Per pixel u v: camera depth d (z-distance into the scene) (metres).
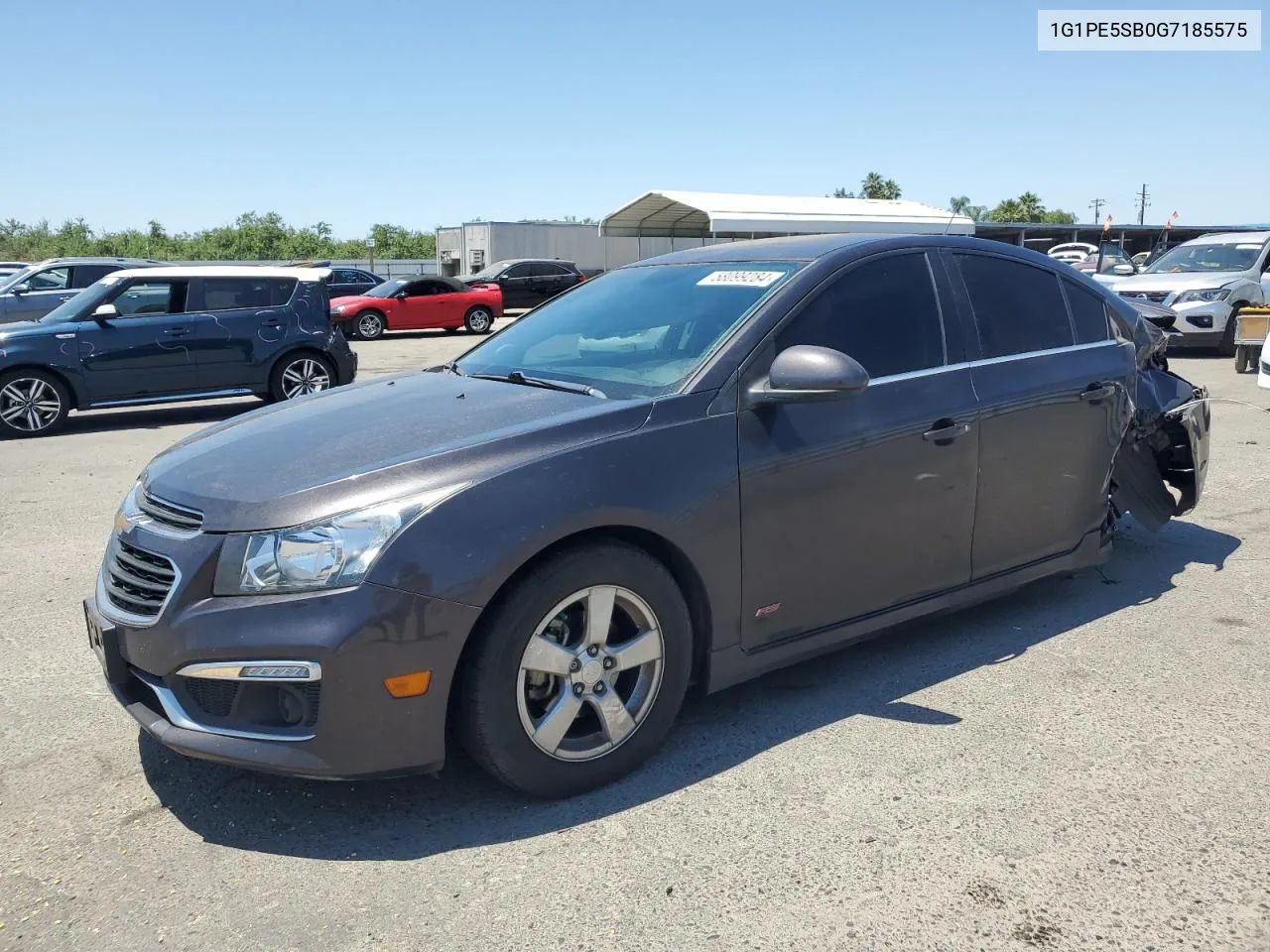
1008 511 4.02
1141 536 5.68
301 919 2.46
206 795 3.05
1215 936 2.34
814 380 3.12
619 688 3.08
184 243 65.75
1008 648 4.09
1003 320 4.12
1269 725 3.38
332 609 2.59
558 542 2.86
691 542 3.07
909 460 3.61
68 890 2.60
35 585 5.19
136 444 9.62
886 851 2.69
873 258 3.79
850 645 3.75
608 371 3.52
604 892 2.54
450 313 25.02
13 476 8.12
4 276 26.98
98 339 10.49
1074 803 2.90
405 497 2.71
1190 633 4.23
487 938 2.38
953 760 3.17
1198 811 2.86
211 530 2.73
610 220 40.59
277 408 3.74
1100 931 2.36
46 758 3.31
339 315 23.56
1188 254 15.80
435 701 2.68
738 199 36.72
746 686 3.75
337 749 2.62
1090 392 4.27
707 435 3.14
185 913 2.49
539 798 2.96
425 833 2.82
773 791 3.00
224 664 2.62
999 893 2.50
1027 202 82.94
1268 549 5.39
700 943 2.35
